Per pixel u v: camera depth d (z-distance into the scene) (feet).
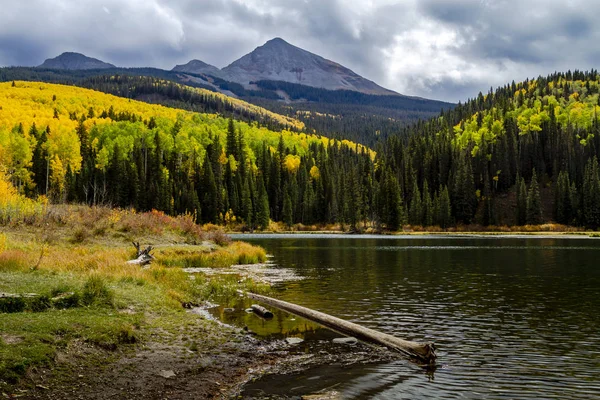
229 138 526.16
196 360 36.06
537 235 323.57
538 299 66.23
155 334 41.75
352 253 157.99
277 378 32.81
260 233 372.58
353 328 44.96
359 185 422.00
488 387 31.30
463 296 68.74
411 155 529.04
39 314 40.45
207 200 378.53
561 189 382.22
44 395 27.12
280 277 90.79
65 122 542.98
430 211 393.09
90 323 39.81
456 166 448.24
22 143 301.84
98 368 32.19
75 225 116.57
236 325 48.93
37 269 61.21
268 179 462.60
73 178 318.45
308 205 431.02
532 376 33.60
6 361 29.25
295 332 46.52
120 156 347.15
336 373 34.06
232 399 28.71
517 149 467.52
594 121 523.70
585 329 48.24
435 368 35.47
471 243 223.10
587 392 30.45
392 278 89.45
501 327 49.21
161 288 62.80
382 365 36.09
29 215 112.68
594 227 358.23
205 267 105.70
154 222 138.72
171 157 445.78
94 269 67.21
